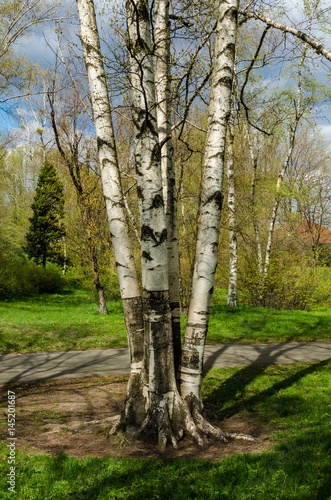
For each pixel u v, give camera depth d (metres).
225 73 4.79
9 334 11.70
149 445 4.59
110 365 8.80
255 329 13.67
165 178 5.54
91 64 5.26
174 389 4.81
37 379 7.66
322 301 19.88
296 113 16.95
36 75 14.80
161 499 3.32
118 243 5.22
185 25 5.36
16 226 41.41
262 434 5.04
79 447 4.57
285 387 7.37
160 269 4.70
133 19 4.71
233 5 4.75
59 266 37.38
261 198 21.31
